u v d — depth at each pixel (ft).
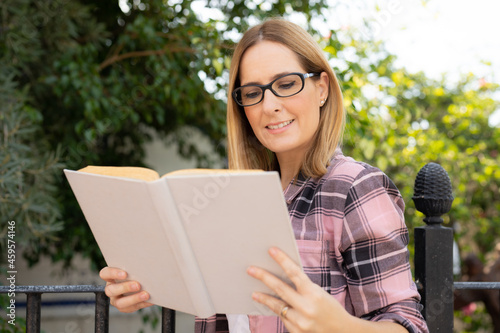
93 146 11.37
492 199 14.05
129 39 10.09
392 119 11.37
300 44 3.64
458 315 13.38
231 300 2.81
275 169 4.38
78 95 10.02
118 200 2.78
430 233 3.94
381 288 2.98
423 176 4.07
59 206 9.72
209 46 9.28
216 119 11.37
